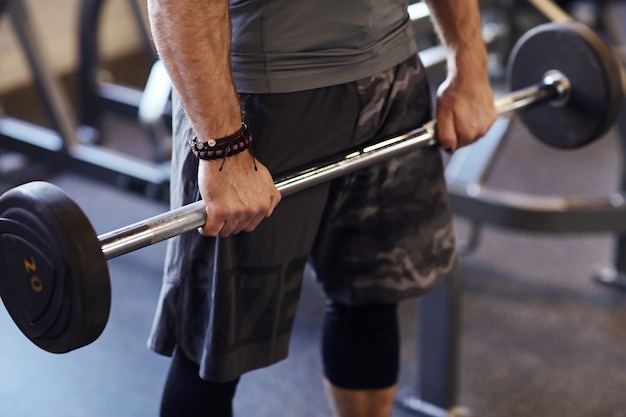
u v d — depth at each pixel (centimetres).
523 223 213
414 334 216
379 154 116
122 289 235
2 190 292
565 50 144
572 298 232
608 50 141
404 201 128
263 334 121
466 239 261
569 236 264
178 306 119
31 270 94
